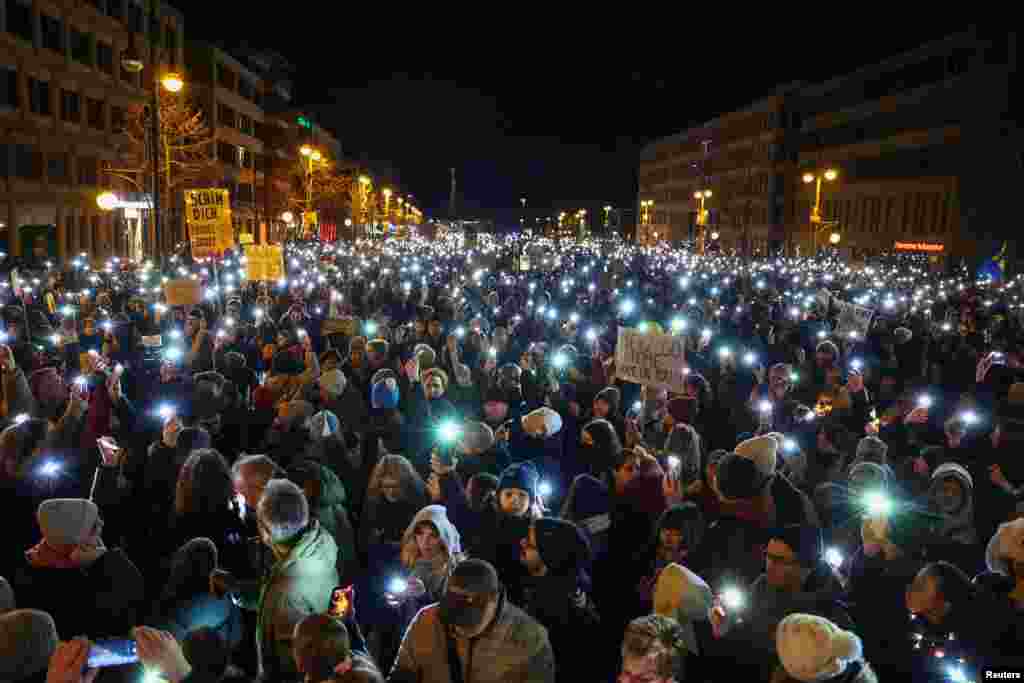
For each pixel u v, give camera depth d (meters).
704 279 34.25
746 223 66.50
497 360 13.89
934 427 9.28
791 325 17.73
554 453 8.31
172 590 4.87
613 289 26.70
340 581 5.75
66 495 6.70
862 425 10.06
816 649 3.52
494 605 4.03
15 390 9.20
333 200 103.00
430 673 4.13
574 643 4.85
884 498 5.49
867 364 13.67
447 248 66.62
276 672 4.57
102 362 9.97
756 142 95.19
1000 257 49.59
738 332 17.67
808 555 4.50
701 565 5.47
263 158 89.56
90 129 51.72
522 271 37.06
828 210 81.25
